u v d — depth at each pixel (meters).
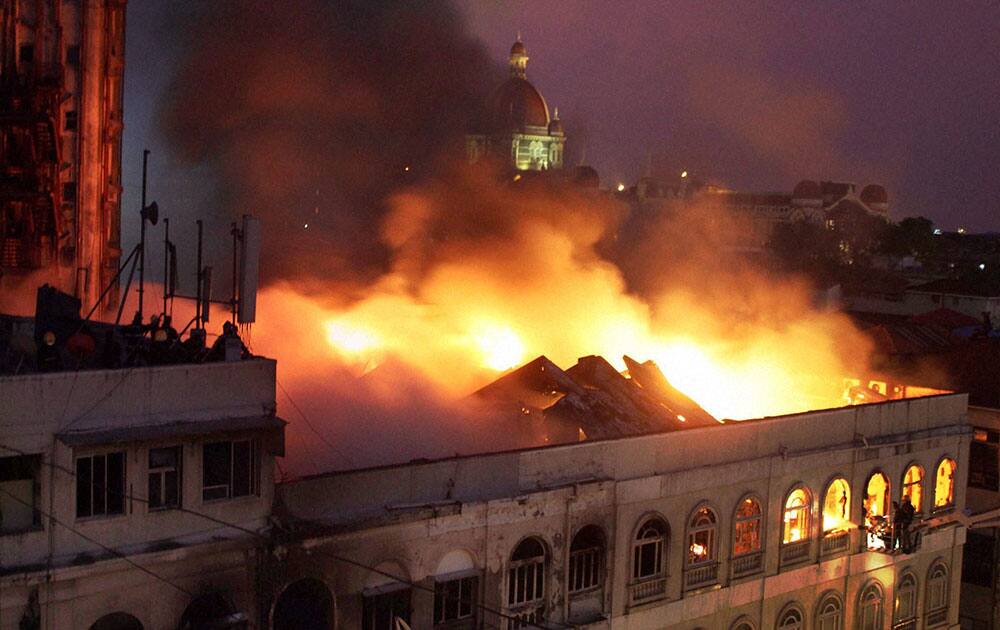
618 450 30.73
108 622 22.31
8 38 36.97
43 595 20.95
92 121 40.34
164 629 22.58
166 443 22.47
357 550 25.30
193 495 22.97
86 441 21.17
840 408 37.47
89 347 23.69
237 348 24.67
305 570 24.47
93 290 40.81
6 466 21.19
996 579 49.28
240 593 23.61
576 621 29.75
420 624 26.53
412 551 26.25
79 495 21.70
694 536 33.00
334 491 25.17
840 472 37.34
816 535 36.72
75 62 39.81
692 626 32.88
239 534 23.47
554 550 29.11
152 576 22.34
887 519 38.09
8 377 20.59
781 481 35.25
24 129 36.88
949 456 41.91
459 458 27.36
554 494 28.86
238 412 23.70
